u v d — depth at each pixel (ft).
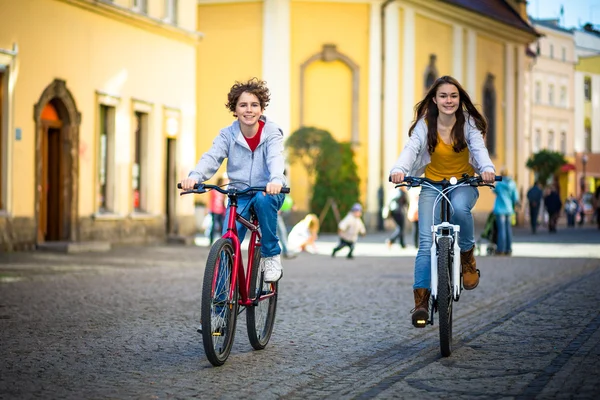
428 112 38.11
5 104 98.12
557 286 66.33
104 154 119.24
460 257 37.99
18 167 99.91
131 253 104.94
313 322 47.62
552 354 36.86
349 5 185.26
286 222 159.33
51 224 109.40
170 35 132.77
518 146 247.29
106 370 34.09
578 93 364.38
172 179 136.46
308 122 184.85
